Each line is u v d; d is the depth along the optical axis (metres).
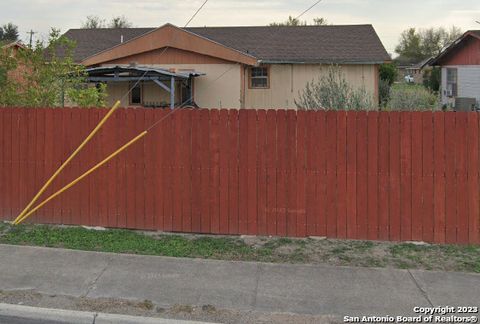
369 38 26.14
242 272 6.43
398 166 7.55
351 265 6.76
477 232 7.43
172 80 19.31
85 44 28.53
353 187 7.66
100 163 8.19
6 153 8.59
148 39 21.98
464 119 7.41
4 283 6.05
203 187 8.02
